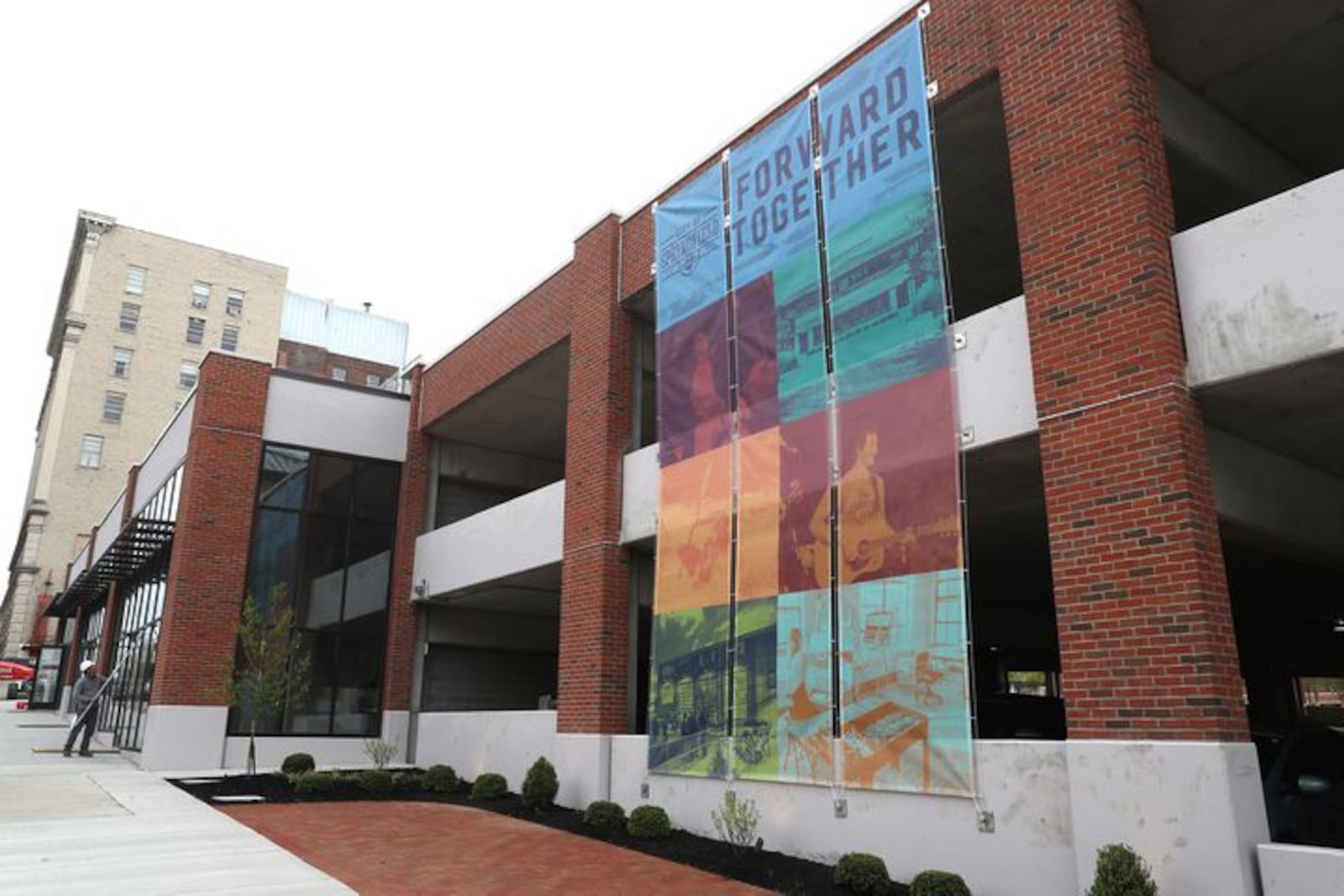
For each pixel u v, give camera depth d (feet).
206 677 57.11
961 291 48.42
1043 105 29.27
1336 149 35.29
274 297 236.84
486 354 59.93
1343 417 26.81
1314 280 23.30
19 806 37.91
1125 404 25.63
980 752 27.32
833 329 35.22
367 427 66.90
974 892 26.68
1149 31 29.48
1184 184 34.01
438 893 26.20
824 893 27.66
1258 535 28.96
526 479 73.10
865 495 32.65
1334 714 78.95
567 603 47.16
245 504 60.80
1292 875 20.48
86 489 209.05
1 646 246.88
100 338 215.31
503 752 50.55
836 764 31.63
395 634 64.18
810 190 37.86
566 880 28.60
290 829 35.76
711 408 40.73
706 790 36.86
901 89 34.37
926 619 29.66
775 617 35.42
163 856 29.17
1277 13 28.71
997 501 37.81
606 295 48.70
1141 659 24.12
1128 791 23.41
